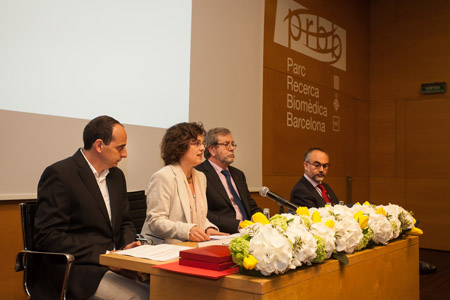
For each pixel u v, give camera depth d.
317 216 1.83
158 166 3.99
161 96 4.32
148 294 2.10
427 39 7.54
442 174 7.34
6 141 2.97
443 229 7.27
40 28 3.42
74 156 2.46
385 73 7.86
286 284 1.46
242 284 1.41
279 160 5.68
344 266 1.80
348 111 7.29
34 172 3.12
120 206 2.57
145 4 4.25
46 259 2.23
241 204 3.60
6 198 2.96
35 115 3.13
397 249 2.28
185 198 2.71
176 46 4.45
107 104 3.90
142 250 1.89
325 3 6.74
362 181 7.62
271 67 5.58
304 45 6.25
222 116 4.80
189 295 1.53
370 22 8.03
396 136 7.71
